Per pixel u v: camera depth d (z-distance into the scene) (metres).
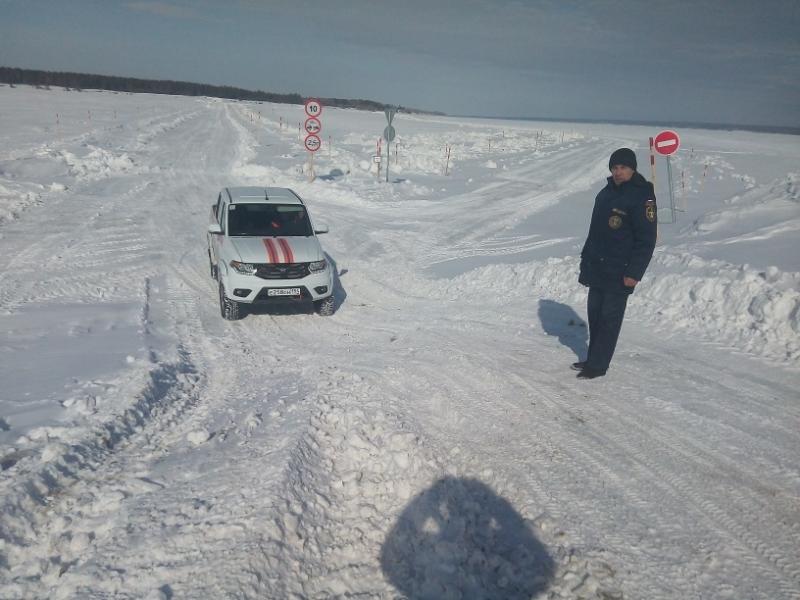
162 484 3.66
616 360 5.85
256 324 7.93
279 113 69.31
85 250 11.18
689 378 5.32
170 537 3.07
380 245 12.82
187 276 10.08
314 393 5.29
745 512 3.38
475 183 23.08
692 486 3.66
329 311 8.30
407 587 2.96
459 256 11.52
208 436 4.40
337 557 3.18
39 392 4.98
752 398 4.86
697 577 2.87
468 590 2.90
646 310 7.16
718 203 15.27
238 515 3.25
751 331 6.09
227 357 6.57
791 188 11.80
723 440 4.21
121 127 37.88
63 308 7.86
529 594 2.84
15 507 3.25
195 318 8.03
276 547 3.04
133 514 3.30
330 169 25.12
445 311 8.21
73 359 5.89
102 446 4.14
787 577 2.85
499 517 3.45
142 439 4.39
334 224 15.17
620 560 3.00
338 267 11.03
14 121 36.34
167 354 6.27
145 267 10.34
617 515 3.38
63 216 14.08
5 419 4.42
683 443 4.20
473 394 5.19
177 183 20.64
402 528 3.38
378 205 18.23
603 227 5.01
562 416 4.70
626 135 60.81
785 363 5.47
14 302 7.98
